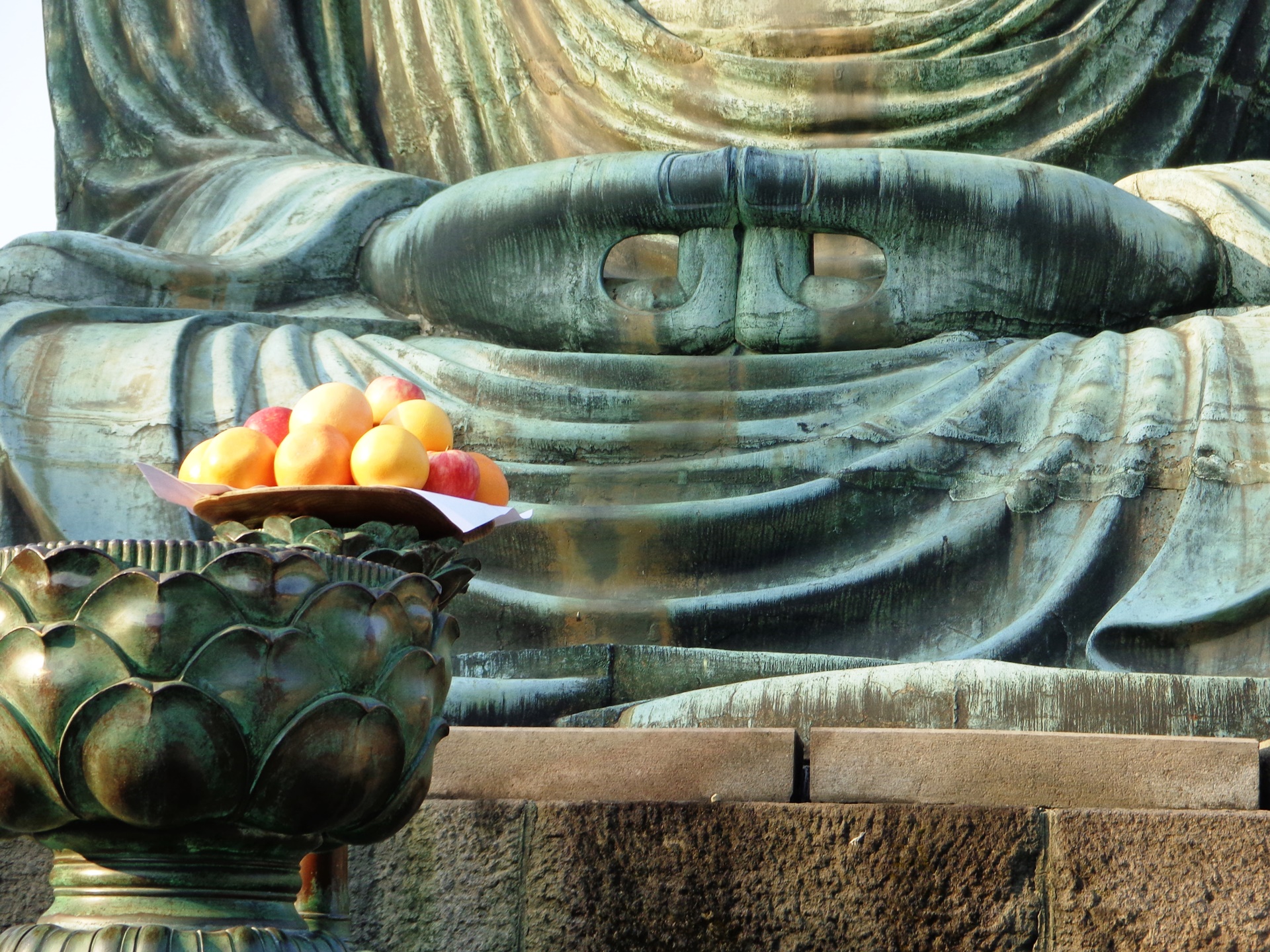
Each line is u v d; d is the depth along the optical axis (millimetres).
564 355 11289
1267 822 6273
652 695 8969
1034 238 11516
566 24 14930
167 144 15508
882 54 14266
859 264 12812
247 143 15289
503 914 6582
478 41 15516
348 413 5848
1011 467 10359
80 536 10312
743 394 10867
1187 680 7949
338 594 4988
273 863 5133
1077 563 9773
